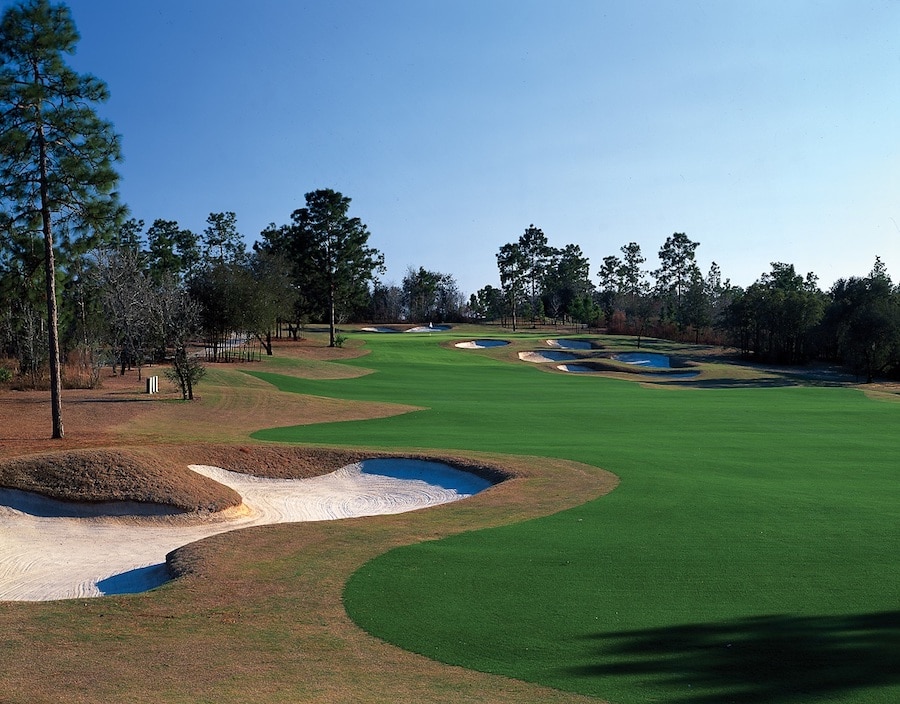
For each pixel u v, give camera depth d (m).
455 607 11.04
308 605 11.20
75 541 17.61
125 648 9.43
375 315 138.12
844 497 18.41
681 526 15.75
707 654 9.10
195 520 18.89
